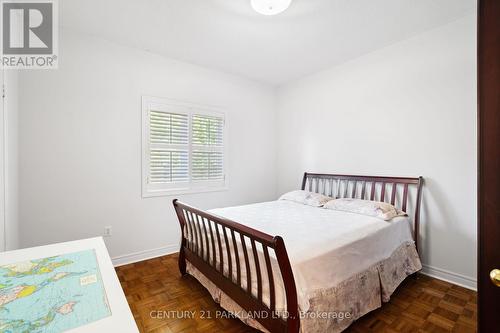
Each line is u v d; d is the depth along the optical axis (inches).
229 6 78.4
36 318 27.2
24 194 85.3
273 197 161.8
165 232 116.7
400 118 100.9
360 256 67.6
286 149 156.1
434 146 91.7
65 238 93.1
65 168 92.7
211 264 75.7
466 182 84.5
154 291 83.6
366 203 97.4
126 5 78.0
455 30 85.8
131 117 107.0
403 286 85.7
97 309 29.2
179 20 86.4
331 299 56.7
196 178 127.3
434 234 92.5
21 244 85.1
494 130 25.2
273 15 82.9
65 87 92.3
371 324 65.7
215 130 134.5
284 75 141.4
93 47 97.7
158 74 114.0
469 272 84.4
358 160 116.3
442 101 89.3
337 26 89.7
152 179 113.0
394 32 93.9
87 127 96.9
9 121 73.9
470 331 62.9
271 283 51.9
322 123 133.3
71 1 75.6
